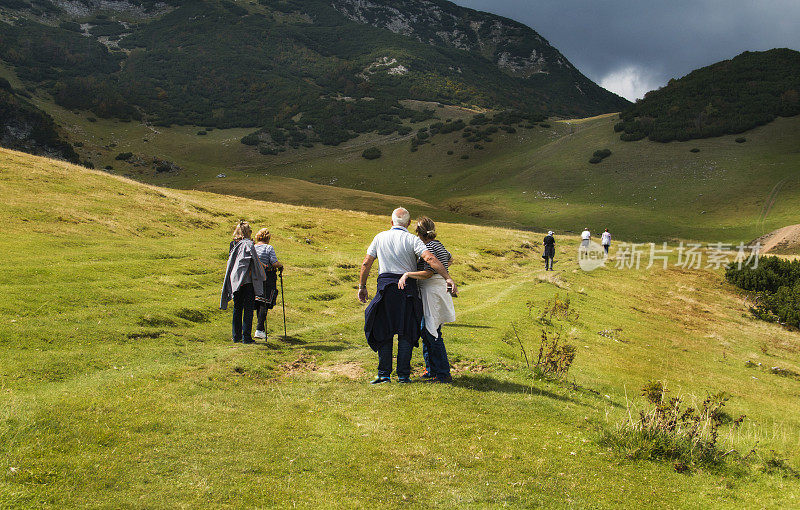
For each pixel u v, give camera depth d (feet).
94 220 66.69
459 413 17.03
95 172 97.60
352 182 460.96
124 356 22.70
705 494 12.86
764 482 14.05
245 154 533.55
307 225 101.09
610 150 410.72
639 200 313.73
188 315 33.12
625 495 12.30
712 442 15.94
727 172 328.29
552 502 11.63
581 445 15.25
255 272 28.35
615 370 34.60
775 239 148.87
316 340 31.24
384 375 20.72
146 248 57.41
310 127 615.57
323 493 11.38
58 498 10.36
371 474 12.43
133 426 14.42
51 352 21.49
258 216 100.63
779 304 84.99
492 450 14.24
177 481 11.50
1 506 9.75
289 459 13.06
